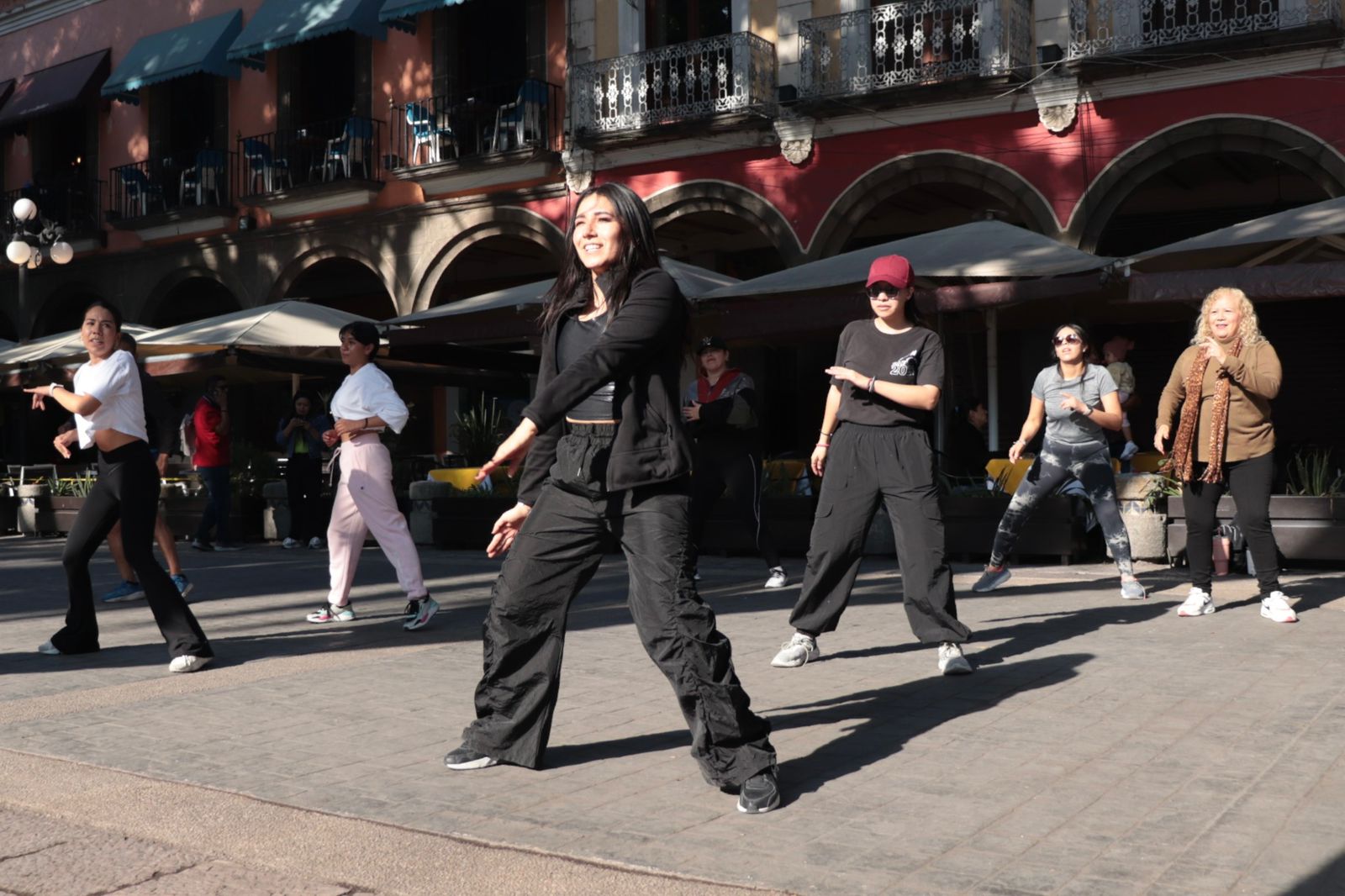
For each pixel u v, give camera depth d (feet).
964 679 17.25
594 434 12.00
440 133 69.10
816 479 39.96
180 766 13.29
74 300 86.22
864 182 57.41
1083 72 51.80
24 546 48.26
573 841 10.52
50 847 10.67
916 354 17.74
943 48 56.59
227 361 49.78
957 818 10.99
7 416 86.84
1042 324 47.88
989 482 36.09
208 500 46.47
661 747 13.80
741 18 61.11
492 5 68.95
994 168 54.70
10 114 82.69
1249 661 18.06
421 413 77.56
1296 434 58.23
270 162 75.61
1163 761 12.73
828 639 21.12
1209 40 49.11
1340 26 47.34
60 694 17.33
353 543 24.49
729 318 41.96
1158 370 59.88
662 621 11.67
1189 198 61.57
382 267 71.67
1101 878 9.40
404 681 18.13
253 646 21.93
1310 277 33.83
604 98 64.23
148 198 80.12
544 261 77.05
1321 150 48.52
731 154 60.95
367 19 67.82
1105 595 26.37
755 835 10.61
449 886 9.52
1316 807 11.07
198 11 77.82
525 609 12.70
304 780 12.63
